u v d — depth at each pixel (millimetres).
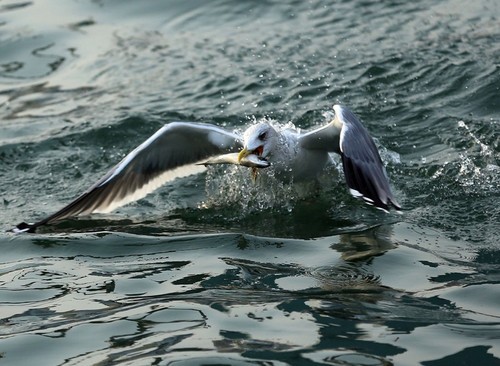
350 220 10492
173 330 7973
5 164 12664
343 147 9289
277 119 13281
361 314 8148
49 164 12633
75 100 14469
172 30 16406
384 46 15062
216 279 9062
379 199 9148
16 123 13867
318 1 16812
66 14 17125
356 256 9477
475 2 16281
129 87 14688
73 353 7691
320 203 10984
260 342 7660
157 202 11320
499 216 10328
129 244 10109
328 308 8297
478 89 13523
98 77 15125
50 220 9969
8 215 11195
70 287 9094
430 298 8461
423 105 13305
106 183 10180
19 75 15406
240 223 10641
